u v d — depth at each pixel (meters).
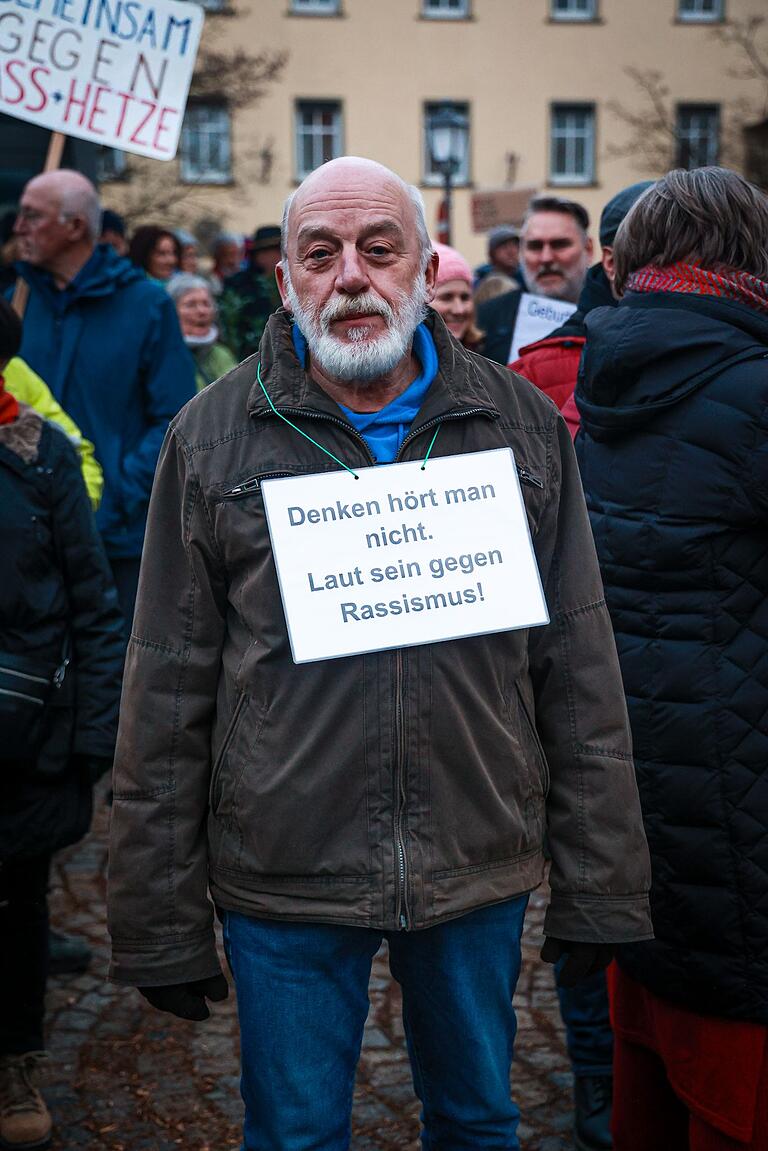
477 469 1.99
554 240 4.20
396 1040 3.34
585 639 2.04
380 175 2.01
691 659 2.12
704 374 2.10
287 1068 1.98
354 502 1.96
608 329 2.21
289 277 2.03
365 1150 2.87
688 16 29.28
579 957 2.04
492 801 1.97
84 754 2.77
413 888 1.92
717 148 27.20
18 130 6.39
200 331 6.21
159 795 2.01
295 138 28.31
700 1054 2.18
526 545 1.99
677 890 2.15
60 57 4.34
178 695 2.01
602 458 2.25
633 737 2.18
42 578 2.74
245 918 2.00
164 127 4.44
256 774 1.94
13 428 2.76
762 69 27.44
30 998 2.89
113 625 2.84
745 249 2.16
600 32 29.06
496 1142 2.07
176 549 2.03
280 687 1.94
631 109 29.33
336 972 1.99
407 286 2.00
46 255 4.29
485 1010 2.04
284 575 1.92
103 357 4.32
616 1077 2.48
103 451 4.32
